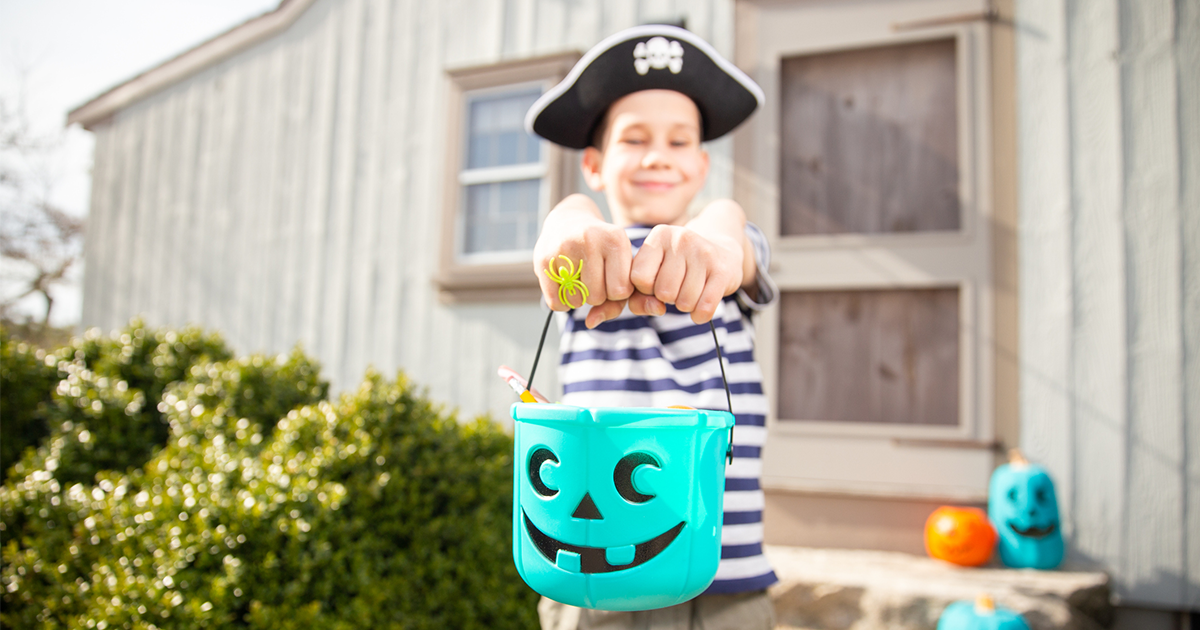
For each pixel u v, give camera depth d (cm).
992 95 345
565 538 83
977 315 337
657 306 93
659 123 137
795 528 344
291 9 512
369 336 463
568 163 418
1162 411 308
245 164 523
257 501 218
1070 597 265
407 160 467
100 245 575
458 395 434
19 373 369
